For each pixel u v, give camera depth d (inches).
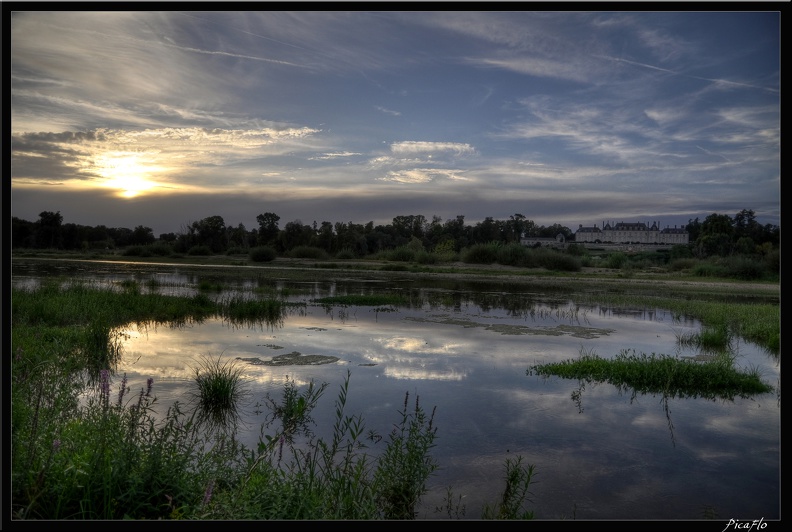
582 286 1216.8
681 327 641.6
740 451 269.7
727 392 370.0
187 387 347.6
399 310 760.3
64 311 573.3
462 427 293.9
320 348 486.6
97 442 193.6
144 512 171.0
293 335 549.6
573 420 308.3
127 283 970.7
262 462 205.8
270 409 312.2
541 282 1314.0
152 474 178.5
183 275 1355.8
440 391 357.7
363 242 2406.5
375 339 534.0
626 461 255.9
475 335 565.6
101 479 174.1
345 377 387.9
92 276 1253.7
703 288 1195.3
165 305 692.1
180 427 223.3
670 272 1699.1
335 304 807.1
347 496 191.5
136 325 596.7
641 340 556.7
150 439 193.9
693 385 382.0
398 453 226.2
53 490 167.2
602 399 346.9
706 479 238.8
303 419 296.4
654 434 290.0
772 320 644.7
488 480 233.8
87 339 433.7
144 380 362.0
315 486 198.8
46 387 252.7
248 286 1094.4
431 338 545.0
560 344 526.9
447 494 220.2
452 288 1125.1
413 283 1240.8
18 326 455.2
